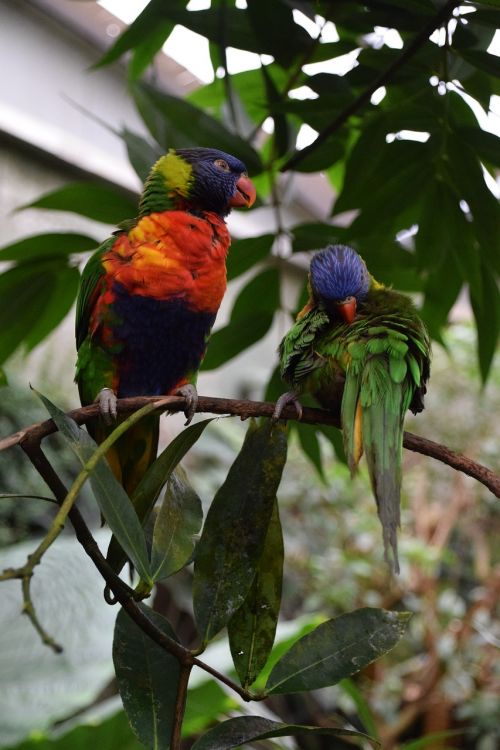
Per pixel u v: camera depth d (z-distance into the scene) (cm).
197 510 162
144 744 150
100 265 271
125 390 287
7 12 665
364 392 195
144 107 289
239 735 142
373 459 184
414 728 698
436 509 738
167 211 282
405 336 210
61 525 129
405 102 261
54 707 376
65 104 716
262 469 157
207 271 273
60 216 742
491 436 714
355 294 243
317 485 768
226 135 294
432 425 727
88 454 144
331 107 266
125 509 147
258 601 158
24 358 337
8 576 123
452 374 734
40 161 720
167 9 265
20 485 636
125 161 773
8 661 394
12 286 303
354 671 150
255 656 155
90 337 278
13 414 647
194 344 284
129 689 154
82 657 400
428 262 303
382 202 289
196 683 353
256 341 323
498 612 700
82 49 725
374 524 738
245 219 849
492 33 259
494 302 299
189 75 668
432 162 276
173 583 682
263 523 155
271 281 319
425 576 694
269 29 262
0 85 663
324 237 304
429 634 668
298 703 691
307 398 290
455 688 650
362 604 709
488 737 638
